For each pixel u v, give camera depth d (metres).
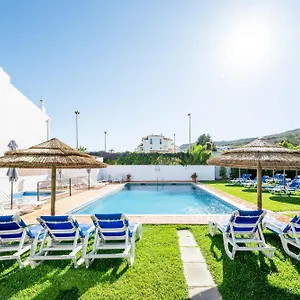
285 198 13.30
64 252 5.66
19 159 5.61
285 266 4.74
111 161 31.06
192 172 26.52
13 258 4.83
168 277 4.32
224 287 3.97
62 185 19.08
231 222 5.52
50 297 3.76
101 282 4.19
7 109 18.36
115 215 5.11
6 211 10.04
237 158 5.80
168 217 8.93
